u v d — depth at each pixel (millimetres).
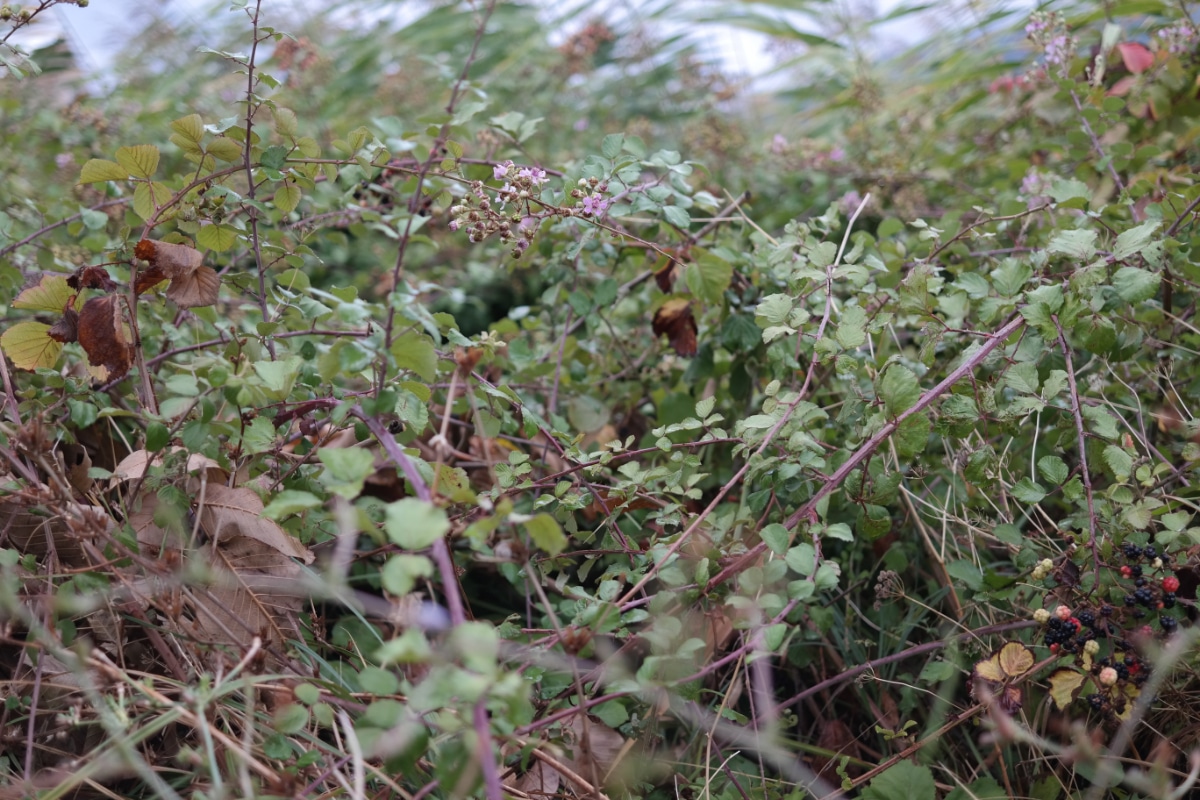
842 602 1216
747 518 1052
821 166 1836
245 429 989
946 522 1184
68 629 969
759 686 1103
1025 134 1811
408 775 958
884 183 1758
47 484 1007
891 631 1159
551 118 2490
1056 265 1298
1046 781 1049
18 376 1173
